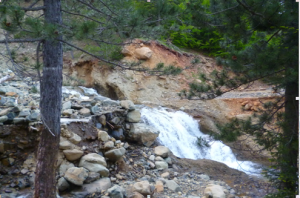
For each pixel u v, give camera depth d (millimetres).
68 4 5836
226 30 5859
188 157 10000
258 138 5461
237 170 8820
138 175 7055
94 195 5633
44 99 4617
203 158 10305
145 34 5227
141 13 4992
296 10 4934
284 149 4695
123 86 12773
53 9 4484
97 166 6223
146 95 13055
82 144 6637
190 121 11781
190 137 10906
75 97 9422
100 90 13344
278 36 5402
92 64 13602
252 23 5641
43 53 4641
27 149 6449
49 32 3732
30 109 7320
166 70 5340
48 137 4641
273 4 4934
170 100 13102
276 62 4492
